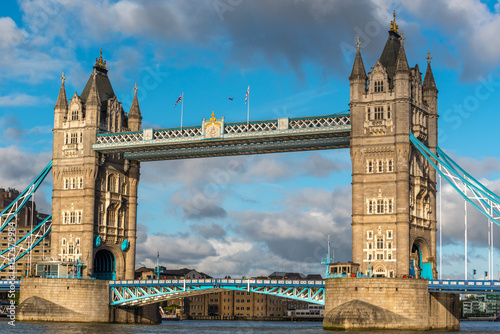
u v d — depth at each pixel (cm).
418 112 14288
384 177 13750
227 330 14650
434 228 14575
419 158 14262
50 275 15962
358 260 13775
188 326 16750
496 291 13138
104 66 17400
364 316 12769
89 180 16312
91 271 16100
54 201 16638
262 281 14300
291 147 15138
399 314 12900
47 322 15288
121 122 17325
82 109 16688
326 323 13100
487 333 13788
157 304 18025
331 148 15000
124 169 17125
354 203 13925
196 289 15162
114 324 15638
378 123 13875
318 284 13800
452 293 14288
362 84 14100
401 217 13512
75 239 16312
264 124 14888
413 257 13725
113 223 16888
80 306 15575
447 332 12988
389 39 14575
